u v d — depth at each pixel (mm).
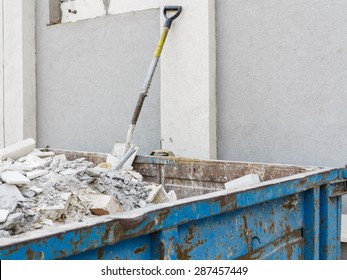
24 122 4605
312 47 2977
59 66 4480
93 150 4246
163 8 3459
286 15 3076
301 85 3031
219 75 3387
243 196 1467
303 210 1880
